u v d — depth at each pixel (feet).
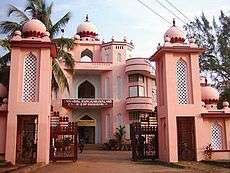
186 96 56.08
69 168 45.42
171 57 56.44
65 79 72.28
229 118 56.65
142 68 107.86
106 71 113.19
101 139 110.73
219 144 56.03
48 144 52.65
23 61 52.85
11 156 49.29
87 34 121.08
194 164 49.96
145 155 60.34
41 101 51.65
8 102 50.93
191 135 55.88
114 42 113.91
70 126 57.21
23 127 52.95
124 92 110.93
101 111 112.06
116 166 48.52
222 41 85.61
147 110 108.47
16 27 67.77
